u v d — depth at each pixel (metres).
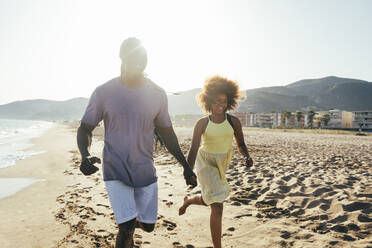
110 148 1.98
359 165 7.47
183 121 131.62
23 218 4.11
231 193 4.95
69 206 4.56
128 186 1.99
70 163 10.50
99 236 3.28
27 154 14.38
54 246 3.07
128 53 1.94
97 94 1.95
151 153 2.12
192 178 2.24
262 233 3.24
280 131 47.75
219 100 2.56
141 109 1.98
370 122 102.38
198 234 3.32
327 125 113.12
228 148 2.66
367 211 3.66
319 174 6.09
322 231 3.25
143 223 2.08
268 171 6.52
